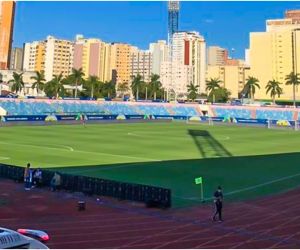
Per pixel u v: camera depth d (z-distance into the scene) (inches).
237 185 1531.7
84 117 4712.1
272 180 1641.2
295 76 7180.1
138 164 1930.4
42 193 1305.4
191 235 882.1
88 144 2647.6
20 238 320.2
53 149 2354.8
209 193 1380.4
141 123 4965.6
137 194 1211.2
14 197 1236.5
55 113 5251.0
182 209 1147.9
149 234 883.4
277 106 6422.2
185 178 1636.3
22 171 1470.2
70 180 1348.4
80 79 7568.9
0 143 2559.1
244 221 1014.4
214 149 2596.0
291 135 3794.3
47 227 920.9
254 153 2458.2
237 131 4111.7
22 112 5032.0
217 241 842.2
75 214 1054.4
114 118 5049.2
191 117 5580.7
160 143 2827.3
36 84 7391.7
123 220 1003.9
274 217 1059.3
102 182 1284.4
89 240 827.4
